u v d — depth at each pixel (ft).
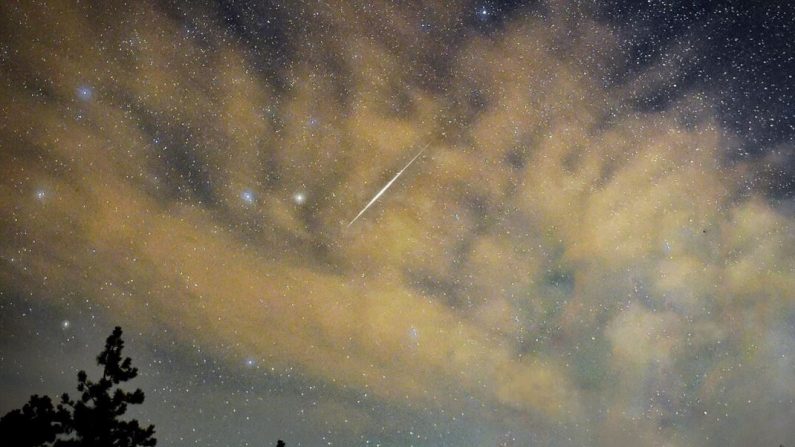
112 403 18.57
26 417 17.43
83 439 17.93
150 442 18.83
